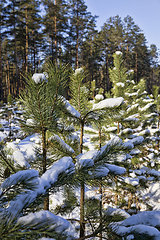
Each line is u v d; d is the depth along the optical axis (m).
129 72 6.28
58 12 23.30
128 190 4.25
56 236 0.92
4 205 1.14
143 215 1.85
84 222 1.89
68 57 24.69
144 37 37.44
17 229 0.89
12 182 1.01
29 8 21.42
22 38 22.34
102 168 1.53
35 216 0.97
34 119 1.61
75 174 1.39
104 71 39.81
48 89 1.48
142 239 1.44
